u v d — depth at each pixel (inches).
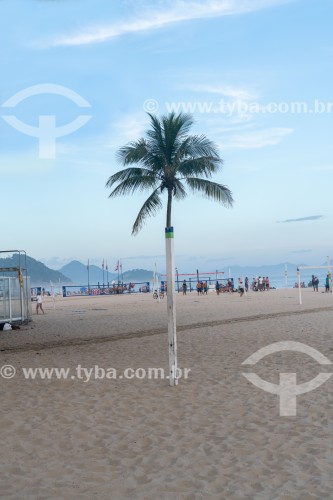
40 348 482.6
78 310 1094.4
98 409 245.8
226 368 340.2
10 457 181.6
